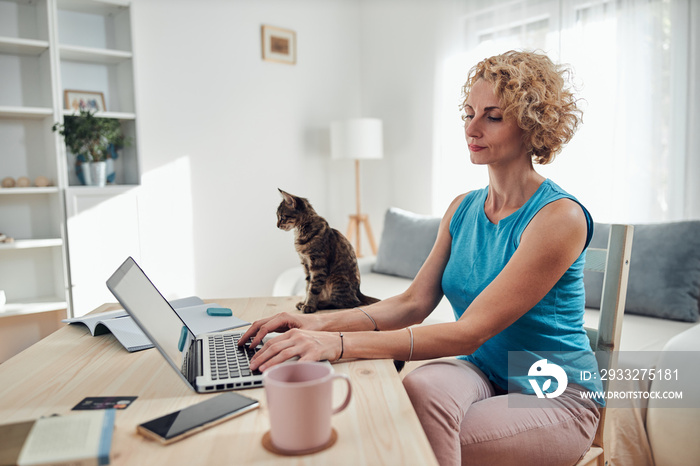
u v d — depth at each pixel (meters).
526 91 1.00
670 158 2.57
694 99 2.47
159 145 3.32
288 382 0.63
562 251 0.96
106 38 3.13
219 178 3.60
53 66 2.73
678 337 1.65
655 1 2.58
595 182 2.84
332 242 1.30
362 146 3.73
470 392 0.98
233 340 1.01
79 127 2.78
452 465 0.87
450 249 1.28
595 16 2.80
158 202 3.33
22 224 2.94
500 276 0.98
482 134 1.06
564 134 1.07
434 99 3.77
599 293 2.35
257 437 0.61
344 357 0.88
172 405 0.72
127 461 0.56
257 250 3.83
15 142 2.89
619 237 1.11
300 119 4.01
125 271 0.90
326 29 4.13
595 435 1.12
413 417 0.66
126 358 0.94
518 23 3.19
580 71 2.87
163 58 3.30
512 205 1.10
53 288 3.05
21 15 2.85
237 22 3.62
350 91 4.32
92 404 0.72
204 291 3.57
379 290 2.86
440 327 0.94
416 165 3.98
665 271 2.17
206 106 3.51
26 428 0.59
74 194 2.79
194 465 0.55
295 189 4.02
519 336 1.07
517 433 0.96
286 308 1.33
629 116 2.70
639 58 2.65
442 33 3.65
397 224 3.31
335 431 0.63
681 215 2.54
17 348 2.81
